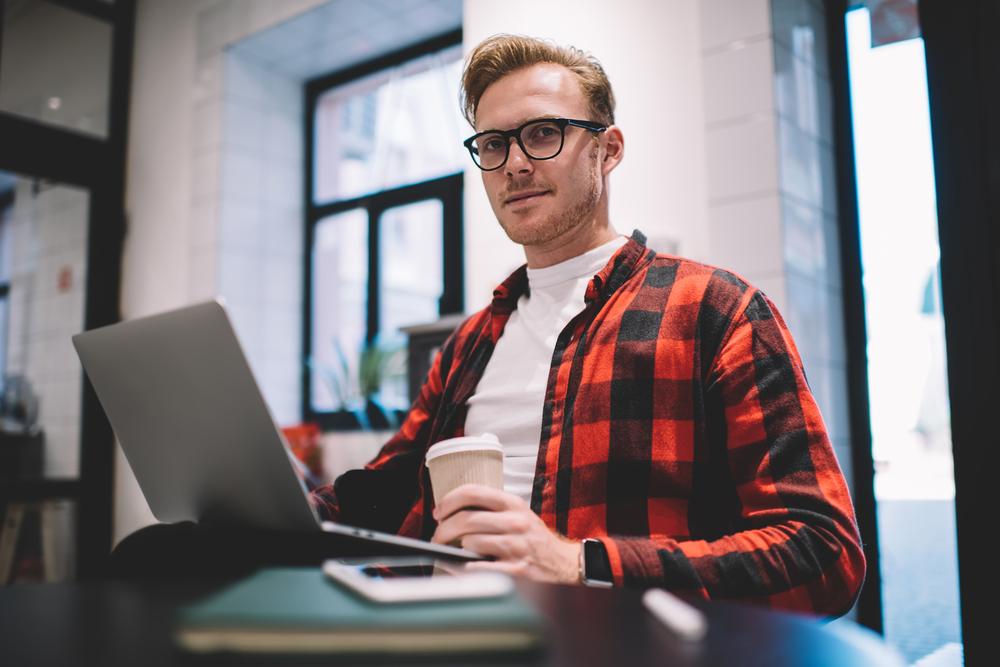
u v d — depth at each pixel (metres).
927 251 2.05
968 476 1.82
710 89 2.07
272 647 0.35
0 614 0.47
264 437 0.70
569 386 0.98
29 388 3.33
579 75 1.12
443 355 1.29
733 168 2.01
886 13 2.21
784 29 2.05
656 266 1.05
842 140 2.25
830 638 0.41
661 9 2.19
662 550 0.71
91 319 3.63
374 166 3.92
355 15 3.43
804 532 0.74
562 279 1.12
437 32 3.61
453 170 3.63
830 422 2.05
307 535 0.79
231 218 3.65
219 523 0.87
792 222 1.97
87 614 0.46
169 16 3.85
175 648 0.38
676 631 0.41
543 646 0.37
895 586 2.90
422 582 0.42
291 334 3.94
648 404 0.92
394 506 1.15
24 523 3.23
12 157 3.36
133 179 3.85
